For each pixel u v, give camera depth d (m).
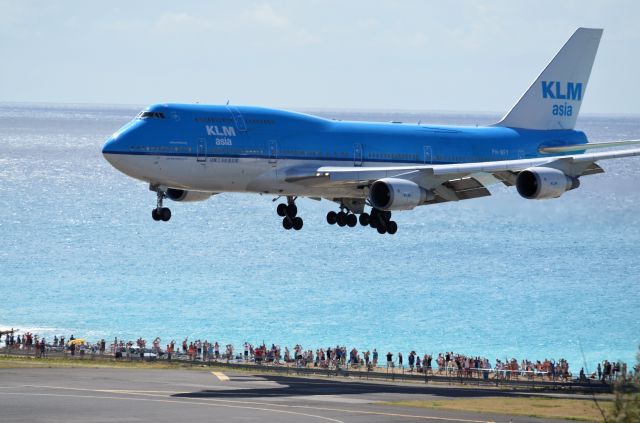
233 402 162.62
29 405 154.12
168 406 155.75
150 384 186.12
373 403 168.88
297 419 146.00
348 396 178.75
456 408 166.38
